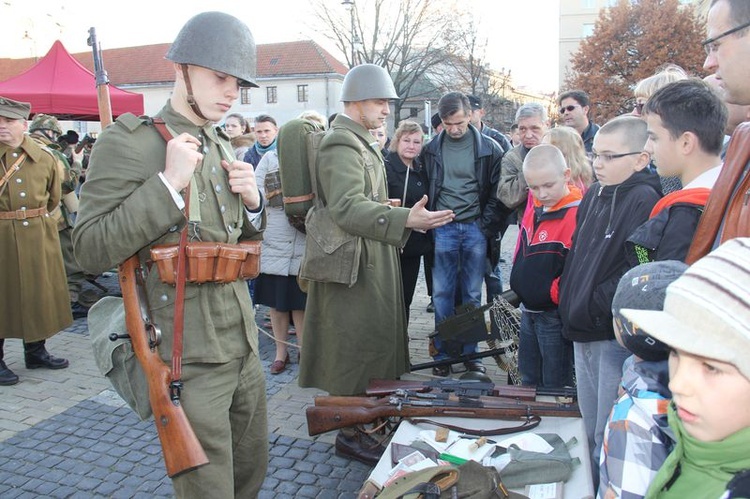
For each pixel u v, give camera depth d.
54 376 4.28
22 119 4.22
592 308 2.16
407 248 4.22
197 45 1.85
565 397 2.66
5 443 3.28
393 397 2.65
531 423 2.46
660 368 1.43
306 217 3.07
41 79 6.55
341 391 3.01
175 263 1.82
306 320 3.16
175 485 1.88
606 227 2.20
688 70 25.92
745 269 0.99
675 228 1.77
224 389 1.95
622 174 2.16
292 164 3.12
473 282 4.24
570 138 3.21
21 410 3.72
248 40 1.94
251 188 2.06
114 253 1.76
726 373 1.00
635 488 1.35
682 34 25.95
